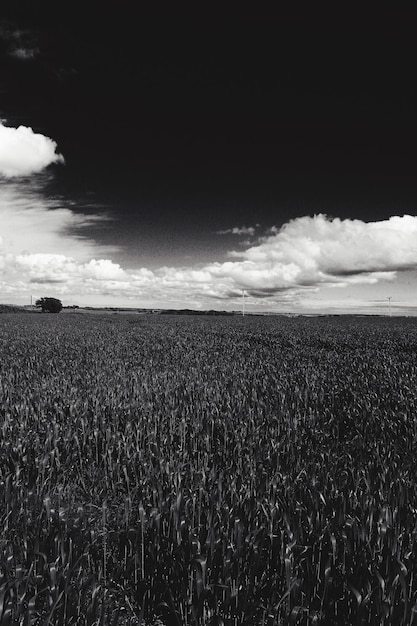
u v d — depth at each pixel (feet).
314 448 23.67
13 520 15.12
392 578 11.15
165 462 19.62
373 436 25.17
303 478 18.90
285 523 12.88
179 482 16.88
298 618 11.14
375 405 32.32
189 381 40.40
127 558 13.78
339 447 24.56
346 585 10.75
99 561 13.39
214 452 23.61
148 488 17.11
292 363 54.70
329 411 30.78
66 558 12.56
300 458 21.29
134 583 12.83
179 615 11.43
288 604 10.82
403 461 20.20
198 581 10.89
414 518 13.85
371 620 10.73
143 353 69.15
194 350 71.87
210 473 18.12
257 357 62.03
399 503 14.94
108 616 11.12
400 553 11.87
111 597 12.51
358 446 23.41
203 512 14.99
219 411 29.94
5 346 76.33
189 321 202.49
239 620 11.16
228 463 21.08
